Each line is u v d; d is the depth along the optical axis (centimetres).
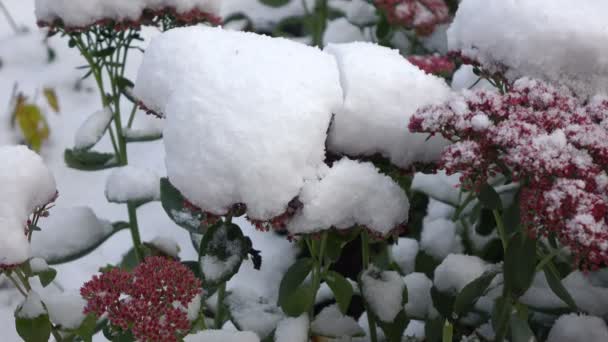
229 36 85
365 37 155
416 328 104
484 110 82
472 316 96
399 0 132
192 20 106
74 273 117
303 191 80
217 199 78
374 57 88
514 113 81
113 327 82
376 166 89
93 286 80
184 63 82
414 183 105
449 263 93
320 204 80
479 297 91
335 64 85
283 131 78
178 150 79
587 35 86
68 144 140
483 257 103
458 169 80
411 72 87
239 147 77
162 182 96
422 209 113
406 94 85
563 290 83
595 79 88
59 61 161
